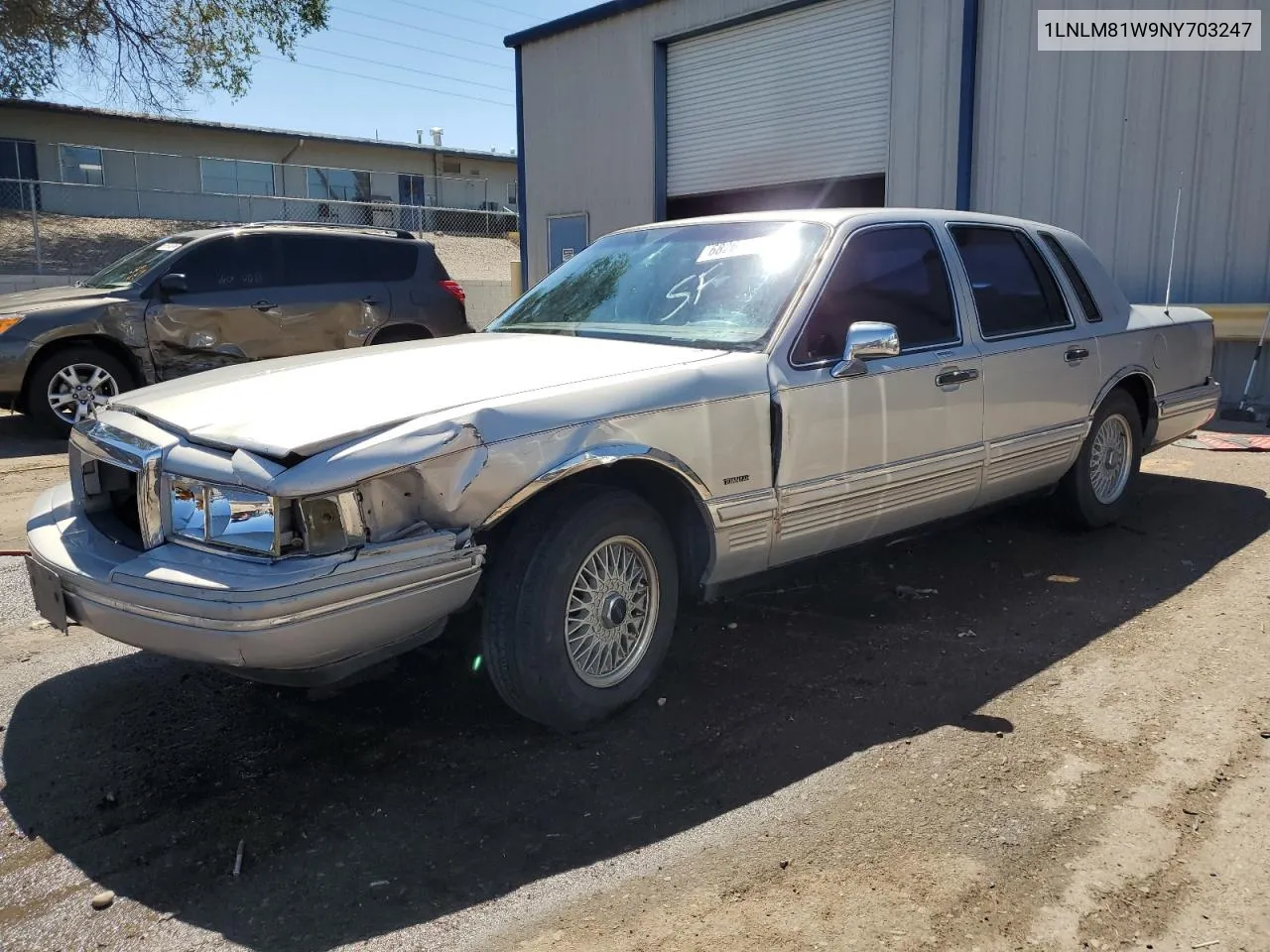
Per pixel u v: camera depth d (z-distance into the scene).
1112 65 10.27
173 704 3.74
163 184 29.00
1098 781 3.07
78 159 27.81
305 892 2.63
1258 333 9.31
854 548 4.27
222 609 2.64
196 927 2.50
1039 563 5.20
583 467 3.15
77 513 3.39
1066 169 10.74
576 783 3.13
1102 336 5.32
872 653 4.11
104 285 9.62
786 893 2.57
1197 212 9.86
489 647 3.21
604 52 15.82
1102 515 5.62
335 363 3.71
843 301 4.07
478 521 3.01
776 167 14.02
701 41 14.73
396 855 2.78
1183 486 6.86
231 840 2.87
